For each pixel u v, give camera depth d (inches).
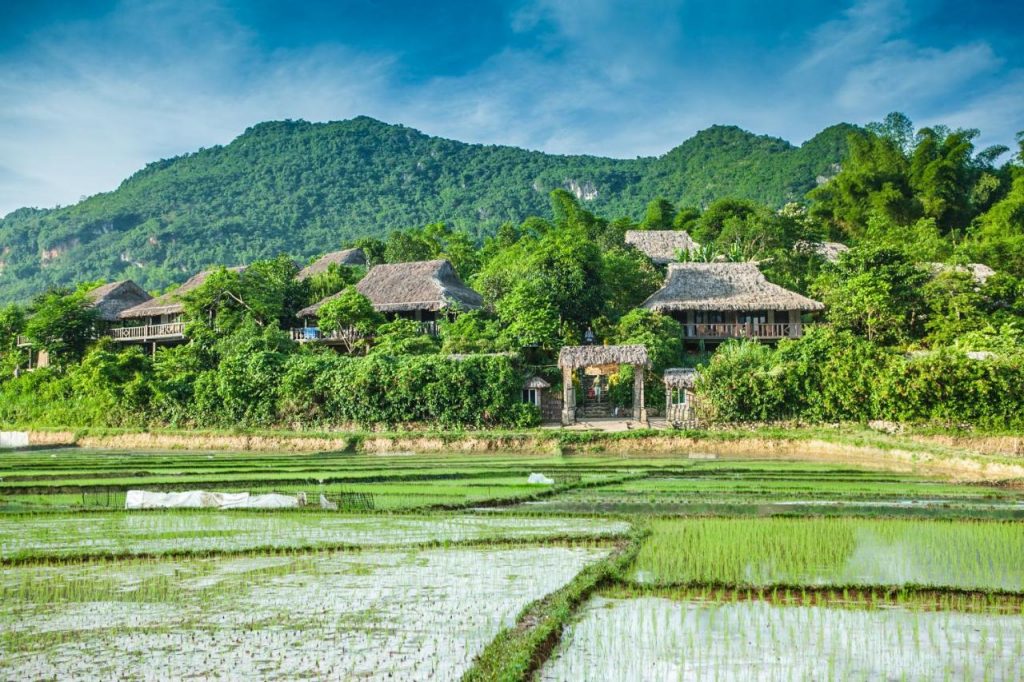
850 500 954.1
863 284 1904.5
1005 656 457.4
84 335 2603.3
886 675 432.5
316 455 1581.0
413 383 1769.2
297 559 681.0
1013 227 3090.6
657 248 2933.1
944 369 1503.4
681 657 456.4
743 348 1777.8
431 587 590.2
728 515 852.0
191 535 776.9
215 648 469.7
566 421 1765.5
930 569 628.4
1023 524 789.9
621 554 660.1
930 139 3720.5
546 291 2049.7
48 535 780.0
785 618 521.0
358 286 2482.8
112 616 529.0
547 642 471.5
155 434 1876.2
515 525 821.2
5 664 447.8
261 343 2049.7
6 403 2333.9
